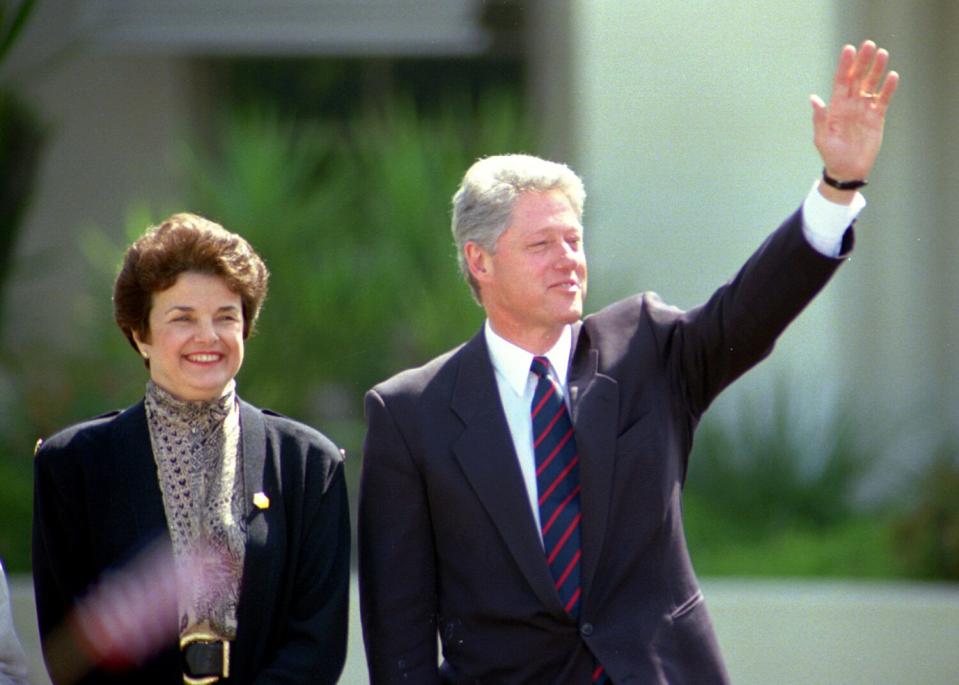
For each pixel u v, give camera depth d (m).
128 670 11.31
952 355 30.66
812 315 28.70
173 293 11.22
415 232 27.53
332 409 27.16
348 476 25.95
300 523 11.66
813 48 28.50
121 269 11.48
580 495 11.64
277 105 34.88
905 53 30.20
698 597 11.89
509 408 12.04
